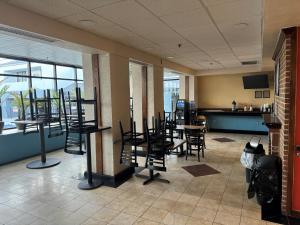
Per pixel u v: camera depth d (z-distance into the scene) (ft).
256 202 10.26
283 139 9.14
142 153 13.79
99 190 11.89
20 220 9.11
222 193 11.27
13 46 14.82
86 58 13.35
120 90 13.56
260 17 9.31
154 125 14.98
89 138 12.34
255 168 9.97
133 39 12.73
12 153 17.28
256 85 27.07
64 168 15.61
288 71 8.71
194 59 20.43
